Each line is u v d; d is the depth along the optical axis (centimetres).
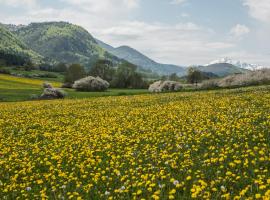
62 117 3102
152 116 2628
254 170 1166
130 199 1114
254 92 3809
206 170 1270
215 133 1788
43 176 1447
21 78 15600
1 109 4188
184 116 2453
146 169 1362
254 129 1755
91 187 1272
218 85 7094
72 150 1764
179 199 1058
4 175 1522
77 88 10050
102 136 1995
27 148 1980
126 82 14100
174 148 1625
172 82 8438
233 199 973
